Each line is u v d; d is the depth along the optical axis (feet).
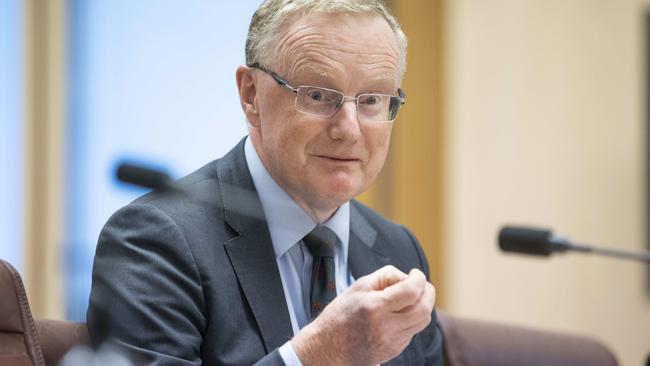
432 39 27.91
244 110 11.68
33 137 23.06
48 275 23.20
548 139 31.35
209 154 24.39
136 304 10.04
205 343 10.40
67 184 23.44
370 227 12.76
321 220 11.67
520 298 30.19
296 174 10.96
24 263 23.00
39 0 23.00
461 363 13.60
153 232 10.57
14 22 22.72
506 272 29.76
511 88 29.89
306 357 9.43
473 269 28.63
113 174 8.14
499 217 29.50
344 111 10.74
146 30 23.63
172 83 23.89
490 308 29.17
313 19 10.77
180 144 23.95
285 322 10.82
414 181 27.86
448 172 27.94
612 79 34.04
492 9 29.25
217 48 24.40
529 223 30.55
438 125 27.96
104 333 9.98
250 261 10.96
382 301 9.31
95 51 23.49
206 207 11.12
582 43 32.83
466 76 28.37
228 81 24.58
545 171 31.19
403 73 11.59
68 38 23.43
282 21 10.93
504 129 29.63
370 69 10.78
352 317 9.38
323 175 10.89
